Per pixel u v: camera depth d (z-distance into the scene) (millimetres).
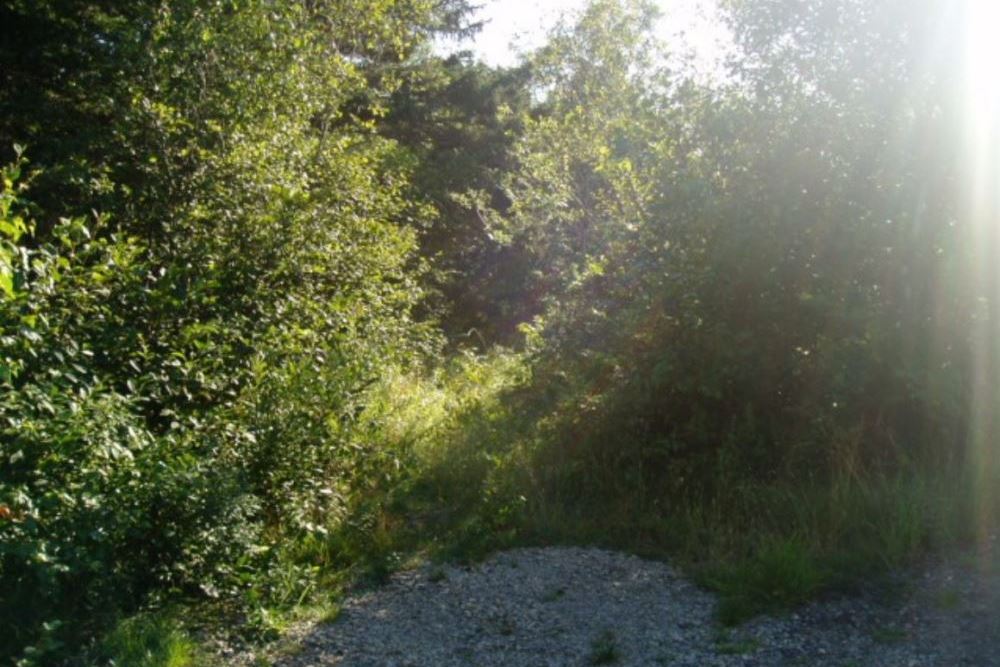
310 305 8547
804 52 7312
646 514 6727
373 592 5906
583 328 8016
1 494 4578
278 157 9539
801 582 5273
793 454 6621
